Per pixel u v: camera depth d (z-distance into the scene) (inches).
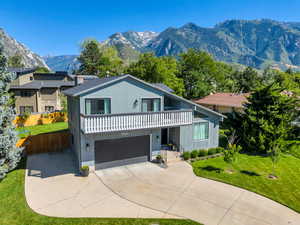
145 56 1635.1
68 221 333.4
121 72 2298.2
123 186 459.5
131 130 530.0
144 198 408.8
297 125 825.5
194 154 638.5
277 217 351.3
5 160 466.3
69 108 744.3
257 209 373.4
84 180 489.1
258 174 524.7
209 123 713.6
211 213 360.5
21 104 1348.4
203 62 1641.2
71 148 728.3
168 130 729.0
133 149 601.3
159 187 455.5
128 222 332.5
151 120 556.4
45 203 387.5
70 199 403.2
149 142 620.1
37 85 1405.0
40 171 541.3
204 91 1582.2
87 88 532.1
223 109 1225.4
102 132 492.4
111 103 551.8
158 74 1477.6
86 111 523.8
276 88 696.4
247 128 708.7
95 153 550.0
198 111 685.3
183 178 502.6
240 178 500.4
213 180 491.5
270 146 660.7
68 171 542.6
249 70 1913.1
